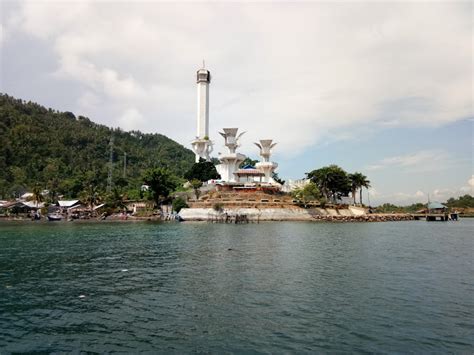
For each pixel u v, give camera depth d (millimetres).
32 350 17391
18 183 191250
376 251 49469
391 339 18578
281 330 19703
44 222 117250
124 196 149000
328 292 27234
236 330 19688
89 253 47219
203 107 183125
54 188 176125
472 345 17906
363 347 17641
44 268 37125
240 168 178750
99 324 20688
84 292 27547
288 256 44406
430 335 19109
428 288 28609
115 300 25344
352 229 91812
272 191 147000
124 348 17547
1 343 18188
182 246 54156
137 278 32156
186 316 21906
